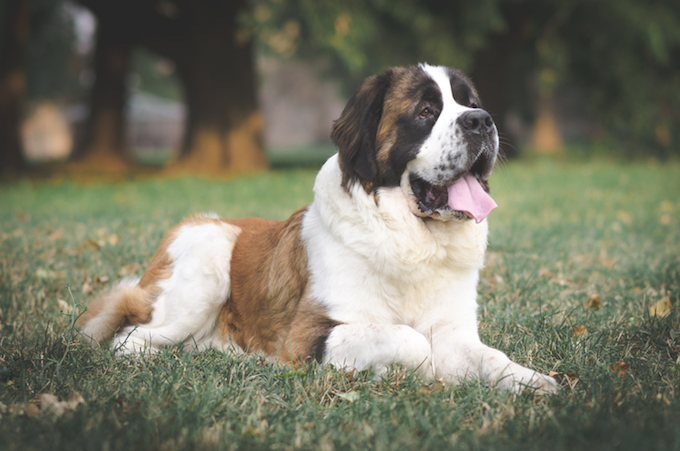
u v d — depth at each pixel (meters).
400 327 3.41
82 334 4.05
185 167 19.31
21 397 3.06
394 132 3.59
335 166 3.77
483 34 19.25
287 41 25.45
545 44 22.14
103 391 3.09
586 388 3.11
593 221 9.29
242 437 2.61
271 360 3.85
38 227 8.55
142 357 3.61
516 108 32.59
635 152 23.83
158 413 2.79
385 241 3.50
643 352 3.72
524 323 4.30
